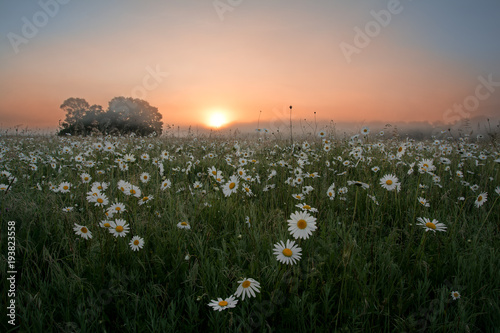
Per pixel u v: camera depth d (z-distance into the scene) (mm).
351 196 3555
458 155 5543
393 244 2416
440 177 4199
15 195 3133
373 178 4082
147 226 2621
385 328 1685
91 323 1752
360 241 2465
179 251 2264
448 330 1702
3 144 8398
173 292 2037
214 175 3713
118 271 2066
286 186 3826
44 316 1746
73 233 2486
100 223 2436
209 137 10531
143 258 2227
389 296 1794
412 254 2426
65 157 6277
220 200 3305
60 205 3150
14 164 5125
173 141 10273
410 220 3008
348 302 1858
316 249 2326
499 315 1765
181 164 5613
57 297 1962
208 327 1783
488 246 2457
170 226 2791
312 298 1899
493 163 4453
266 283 2012
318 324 1804
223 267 2076
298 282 1931
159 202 3363
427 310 1794
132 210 2791
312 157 5711
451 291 1918
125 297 1915
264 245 2389
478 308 1870
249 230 2604
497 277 2072
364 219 3070
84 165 4699
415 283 2105
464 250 2461
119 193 3299
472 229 2811
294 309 1771
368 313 1688
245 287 1604
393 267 2109
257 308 1801
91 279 2043
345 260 1885
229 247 2447
